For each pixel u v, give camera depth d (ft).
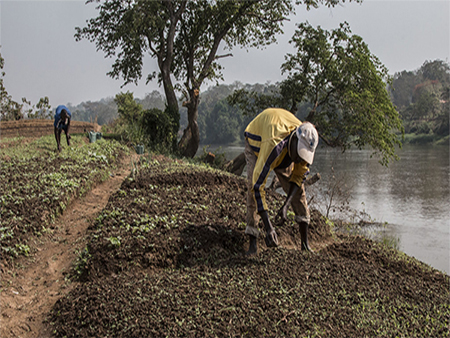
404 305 16.55
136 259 18.25
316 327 13.69
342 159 145.79
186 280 16.22
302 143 17.20
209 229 20.71
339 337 13.34
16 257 19.43
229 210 24.50
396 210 65.82
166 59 75.20
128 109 108.06
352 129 67.15
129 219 21.63
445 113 266.36
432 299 17.98
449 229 53.01
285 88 74.64
